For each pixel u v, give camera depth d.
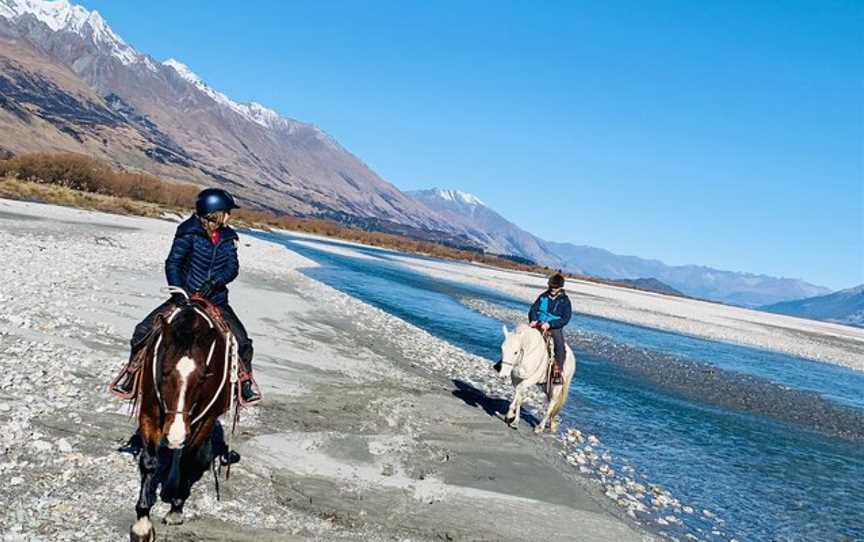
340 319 24.11
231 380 7.12
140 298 19.59
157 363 6.46
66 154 82.50
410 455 11.05
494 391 17.83
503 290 65.56
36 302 15.97
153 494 7.58
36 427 8.73
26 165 76.56
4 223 32.94
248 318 20.05
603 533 9.20
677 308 88.94
